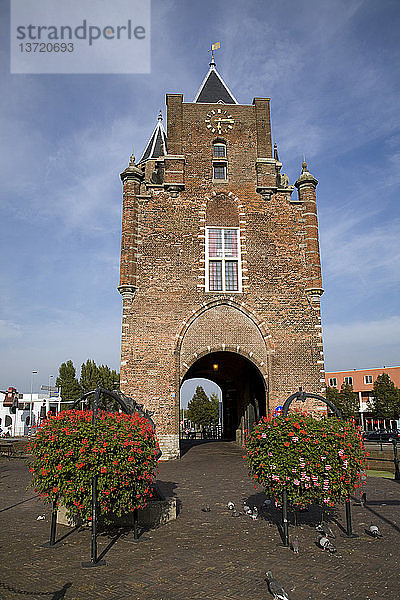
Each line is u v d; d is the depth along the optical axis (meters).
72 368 61.62
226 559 7.22
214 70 26.69
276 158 26.20
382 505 11.53
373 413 62.97
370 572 6.58
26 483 15.77
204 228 22.80
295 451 8.26
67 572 6.68
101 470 7.56
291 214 23.27
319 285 22.34
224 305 22.03
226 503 11.66
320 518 10.03
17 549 7.87
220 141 24.20
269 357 21.52
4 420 56.62
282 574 6.53
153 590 5.98
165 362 21.12
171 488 13.88
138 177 22.89
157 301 21.73
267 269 22.55
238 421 31.52
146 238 22.41
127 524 9.41
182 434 50.97
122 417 8.67
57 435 7.89
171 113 24.05
